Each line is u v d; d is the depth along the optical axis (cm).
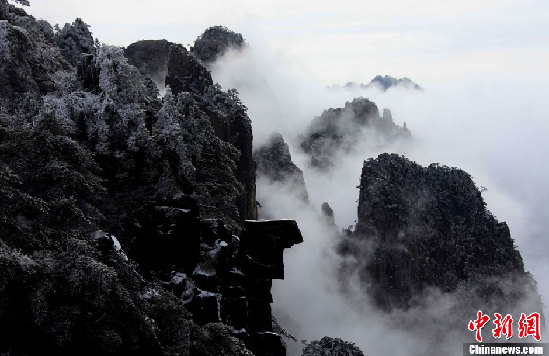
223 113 11031
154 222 4341
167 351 3153
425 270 17250
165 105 5122
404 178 18712
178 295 4056
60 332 2603
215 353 3575
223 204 6056
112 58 5041
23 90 5028
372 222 17888
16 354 2544
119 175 4500
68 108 4672
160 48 15588
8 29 5169
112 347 2720
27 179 3400
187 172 4772
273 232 4725
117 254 3244
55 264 2739
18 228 2858
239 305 4378
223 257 4472
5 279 2462
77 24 8300
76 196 3516
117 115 4722
